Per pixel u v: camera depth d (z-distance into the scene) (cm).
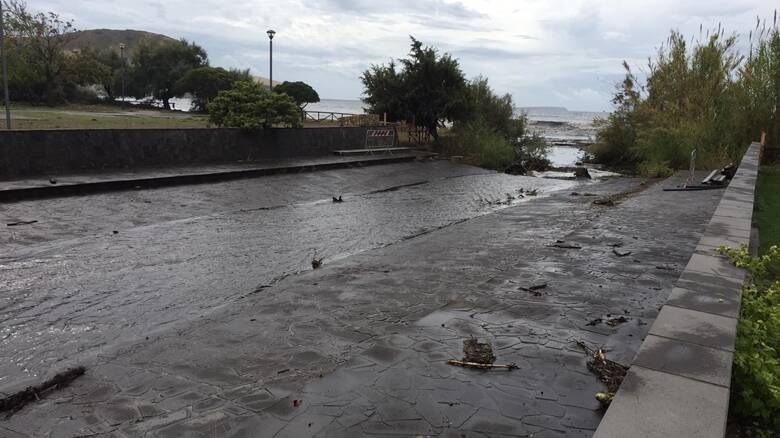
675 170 2028
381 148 2592
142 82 6141
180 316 598
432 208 1446
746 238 514
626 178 2098
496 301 580
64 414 372
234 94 2061
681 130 2016
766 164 1780
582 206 1330
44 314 600
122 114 3972
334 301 607
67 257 829
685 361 283
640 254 778
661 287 622
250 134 1992
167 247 914
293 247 947
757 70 1850
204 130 1827
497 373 409
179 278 743
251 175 1722
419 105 2862
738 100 1881
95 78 5200
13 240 905
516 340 471
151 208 1212
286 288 664
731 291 380
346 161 2119
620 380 390
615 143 2936
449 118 2908
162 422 354
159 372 436
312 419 348
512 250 841
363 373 412
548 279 660
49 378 434
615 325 505
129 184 1377
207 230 1054
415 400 370
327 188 1684
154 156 1670
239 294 679
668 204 1215
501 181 2136
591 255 779
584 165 2967
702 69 2059
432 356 441
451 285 656
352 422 343
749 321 336
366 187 1781
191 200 1330
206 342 497
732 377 295
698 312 344
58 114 3253
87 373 439
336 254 909
